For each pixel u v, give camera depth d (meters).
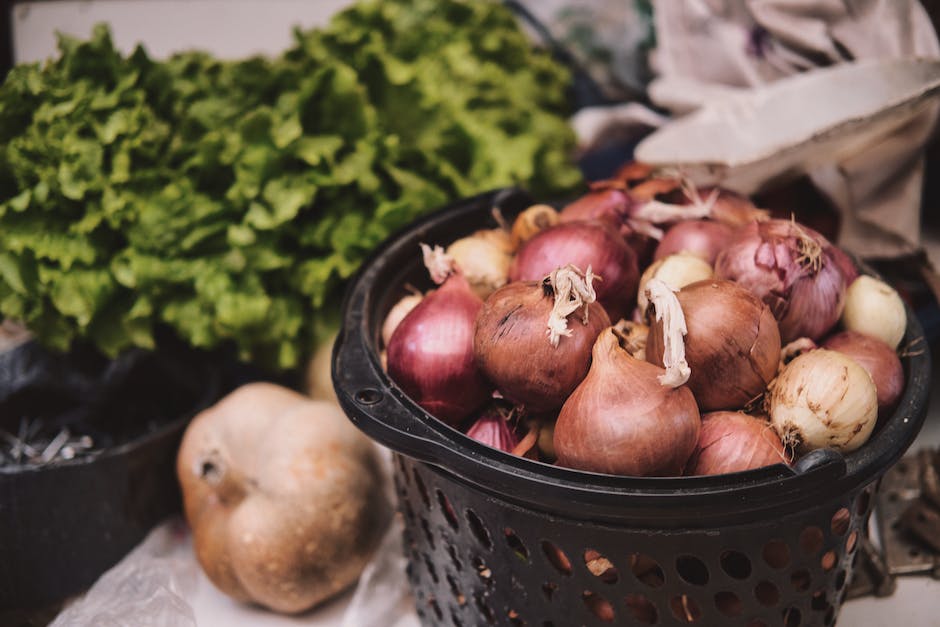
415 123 0.88
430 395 0.59
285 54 0.85
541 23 1.03
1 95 0.75
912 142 0.75
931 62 0.72
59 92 0.76
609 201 0.66
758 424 0.55
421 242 0.69
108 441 0.82
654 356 0.56
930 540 0.69
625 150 0.95
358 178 0.79
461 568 0.59
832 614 0.59
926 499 0.70
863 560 0.68
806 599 0.56
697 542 0.52
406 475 0.61
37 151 0.74
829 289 0.60
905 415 0.56
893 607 0.67
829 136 0.71
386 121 0.87
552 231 0.62
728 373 0.55
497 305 0.57
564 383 0.55
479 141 0.88
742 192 0.77
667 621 0.55
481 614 0.60
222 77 0.80
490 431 0.59
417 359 0.59
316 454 0.71
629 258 0.62
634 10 0.97
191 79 0.80
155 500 0.77
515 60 0.97
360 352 0.59
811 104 0.75
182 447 0.75
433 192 0.82
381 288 0.66
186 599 0.70
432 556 0.62
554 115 0.97
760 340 0.55
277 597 0.70
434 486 0.57
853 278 0.64
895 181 0.78
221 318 0.76
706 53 0.85
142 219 0.76
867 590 0.67
